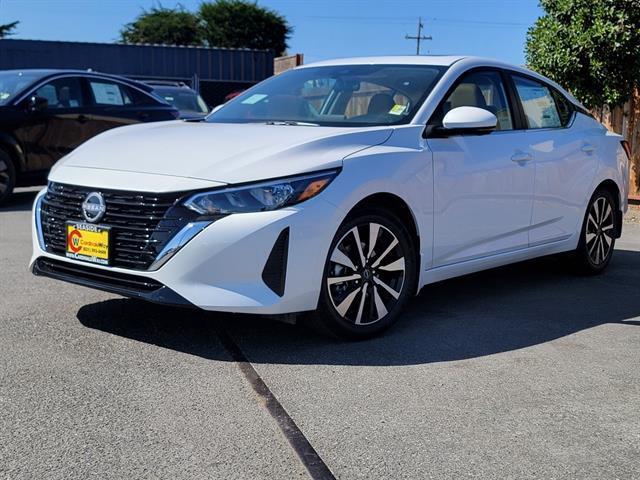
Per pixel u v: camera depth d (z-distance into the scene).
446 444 3.07
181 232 3.76
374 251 4.30
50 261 4.34
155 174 3.95
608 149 6.35
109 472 2.77
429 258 4.62
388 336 4.45
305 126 4.59
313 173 3.95
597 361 4.12
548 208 5.61
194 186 3.80
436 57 5.34
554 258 6.30
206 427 3.15
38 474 2.74
